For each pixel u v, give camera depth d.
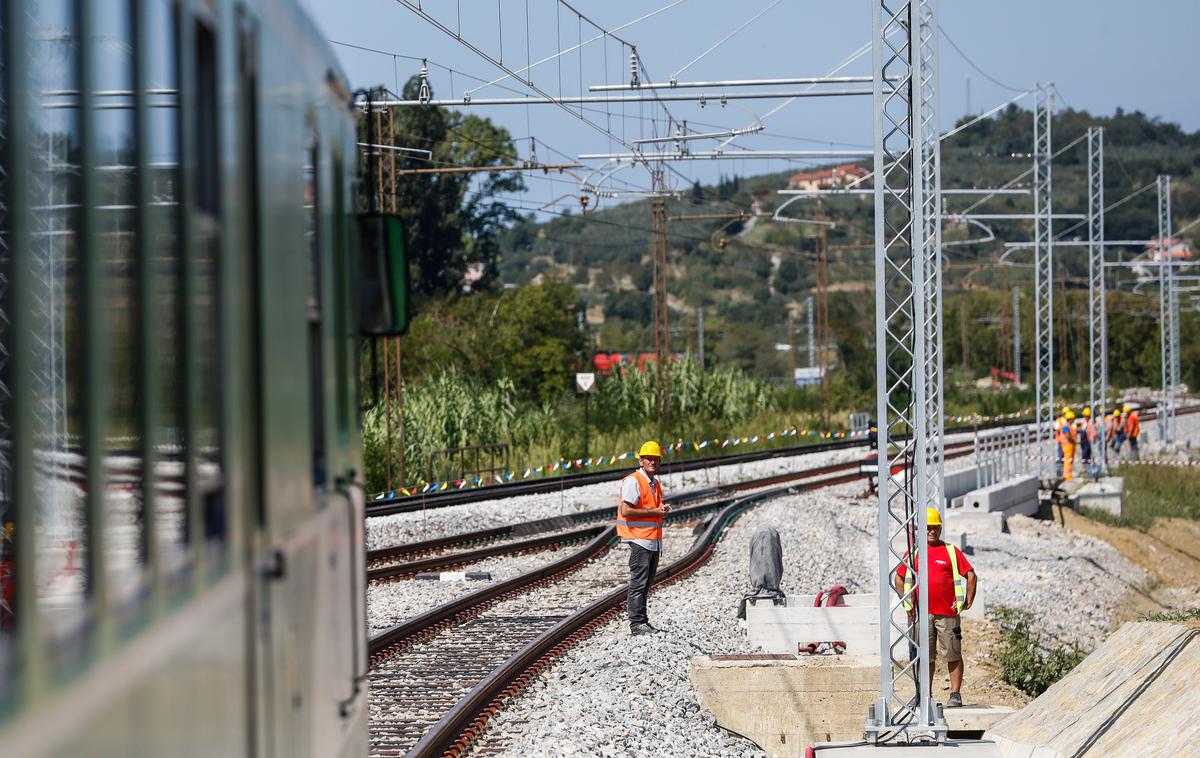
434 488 63.06
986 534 61.34
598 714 22.69
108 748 4.27
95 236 4.52
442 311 134.50
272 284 7.07
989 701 31.17
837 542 53.19
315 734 8.34
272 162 7.22
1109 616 49.47
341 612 9.62
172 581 5.04
